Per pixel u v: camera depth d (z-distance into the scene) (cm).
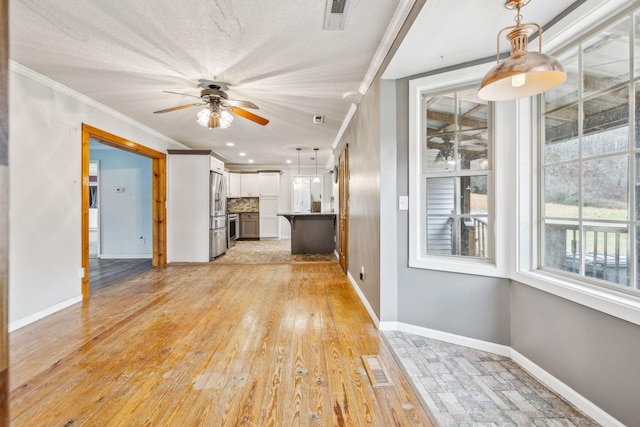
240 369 202
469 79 233
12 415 159
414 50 212
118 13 197
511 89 143
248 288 398
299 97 346
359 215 362
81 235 344
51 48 240
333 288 398
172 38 226
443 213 251
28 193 282
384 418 157
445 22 180
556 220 192
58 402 169
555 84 133
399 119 260
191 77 292
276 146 639
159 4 188
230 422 154
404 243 261
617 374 143
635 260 147
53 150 308
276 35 222
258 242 873
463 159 242
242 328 269
